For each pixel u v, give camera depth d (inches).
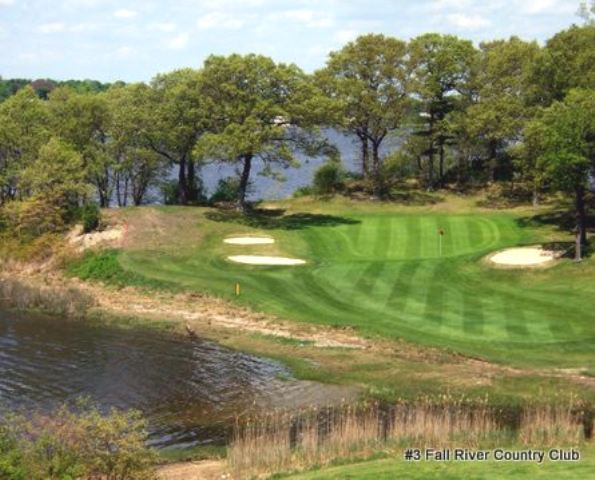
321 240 2405.3
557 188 1927.9
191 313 1755.7
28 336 1621.6
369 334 1520.7
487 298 1723.7
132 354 1486.2
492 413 1075.9
